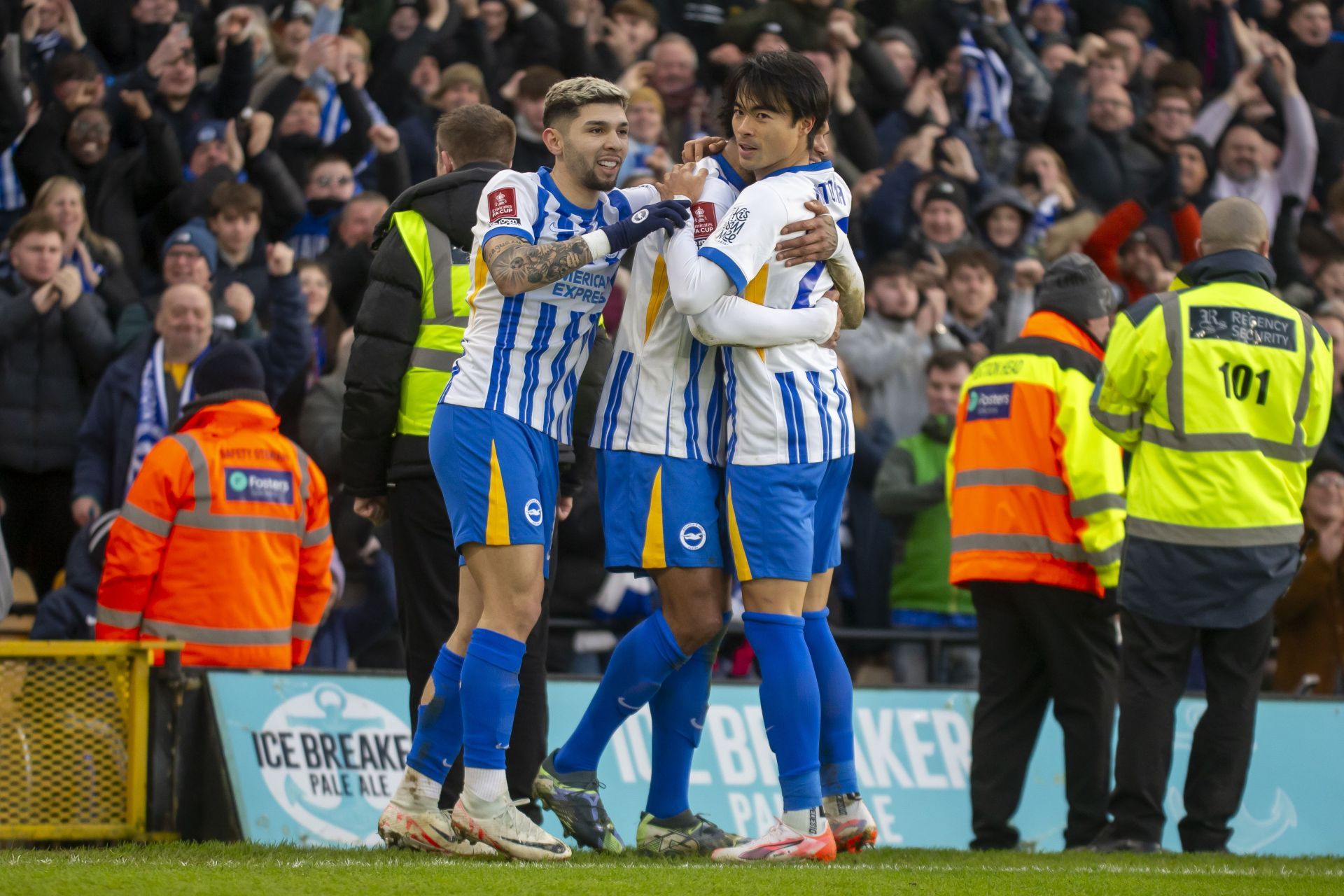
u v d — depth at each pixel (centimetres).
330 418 2505
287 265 2573
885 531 2702
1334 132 3962
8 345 2447
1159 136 3691
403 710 1812
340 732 1764
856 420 2755
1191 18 4012
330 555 1947
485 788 1277
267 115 2975
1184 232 2411
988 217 3231
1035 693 1894
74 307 2489
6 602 1562
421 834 1332
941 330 2877
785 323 1294
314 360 2619
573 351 1326
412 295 1495
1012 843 1872
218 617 1797
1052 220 3453
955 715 2077
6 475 2447
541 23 3294
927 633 2534
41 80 2928
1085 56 3725
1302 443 1741
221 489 1811
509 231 1278
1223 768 1722
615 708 1380
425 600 1512
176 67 2936
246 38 2934
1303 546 1816
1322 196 3938
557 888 1023
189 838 1662
